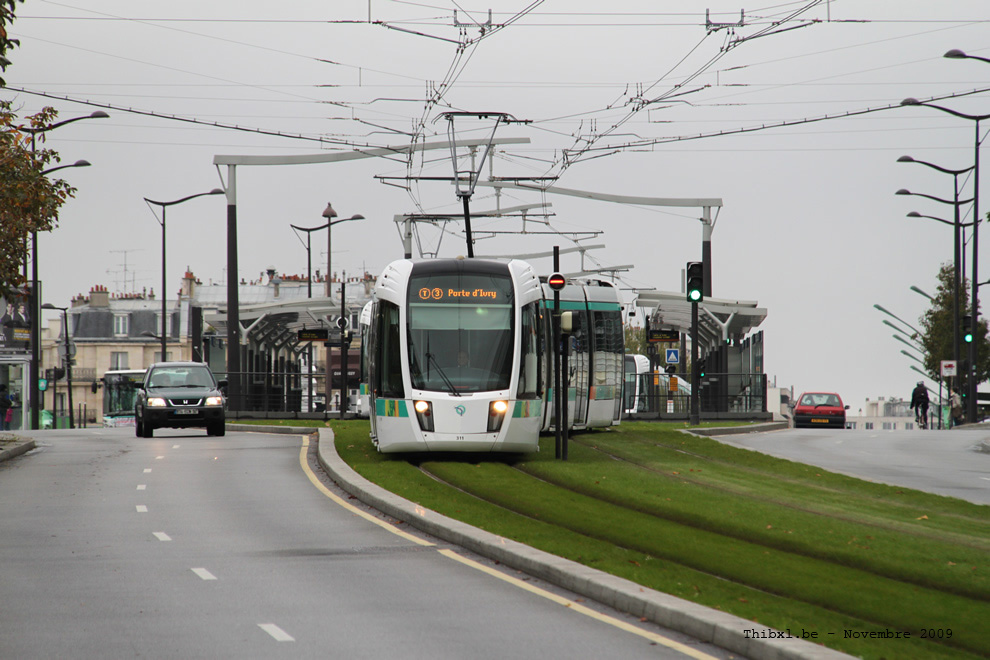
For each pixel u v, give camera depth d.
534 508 60.47
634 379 195.88
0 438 116.31
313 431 129.62
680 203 170.88
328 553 47.88
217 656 30.28
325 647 31.28
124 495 70.12
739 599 35.94
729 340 193.25
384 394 84.12
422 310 84.31
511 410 82.62
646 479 73.94
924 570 42.69
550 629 33.44
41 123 98.19
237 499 67.62
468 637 32.44
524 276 87.38
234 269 159.12
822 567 42.84
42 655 30.45
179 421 125.88
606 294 119.94
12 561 46.25
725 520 55.81
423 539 51.75
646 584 38.12
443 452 86.81
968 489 78.19
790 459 104.25
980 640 31.64
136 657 30.22
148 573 43.31
